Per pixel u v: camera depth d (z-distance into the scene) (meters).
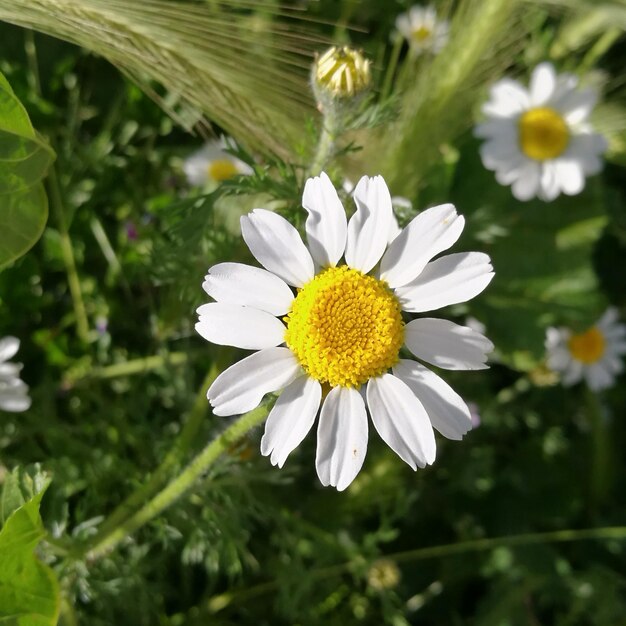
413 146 0.10
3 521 0.08
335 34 0.15
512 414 0.15
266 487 0.12
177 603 0.13
